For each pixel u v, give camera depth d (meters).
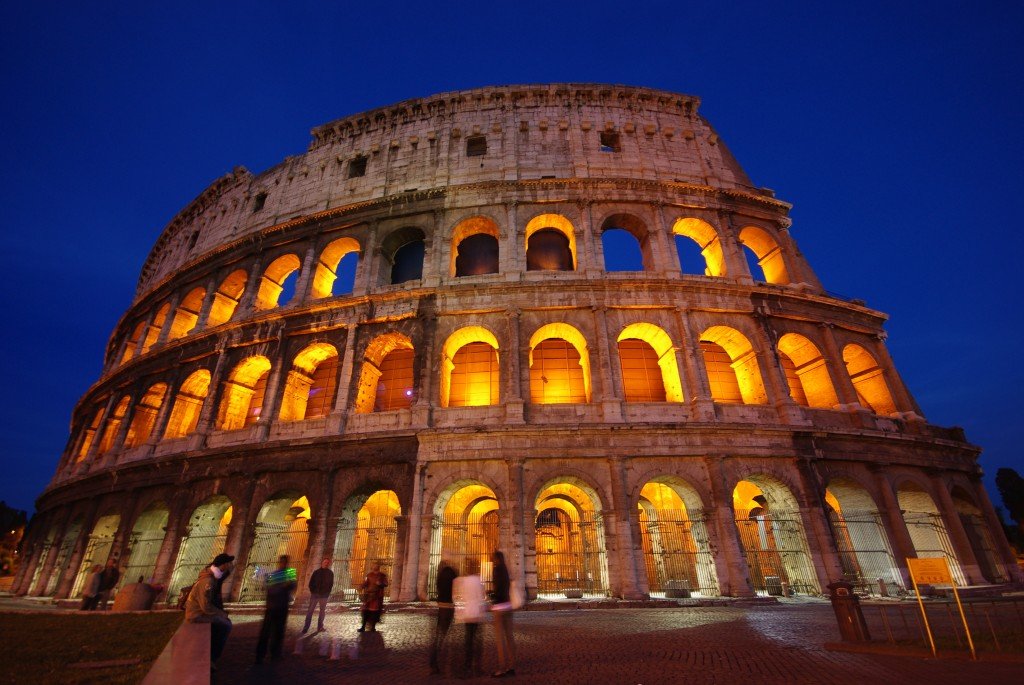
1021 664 12.05
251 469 32.91
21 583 42.72
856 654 13.72
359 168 45.97
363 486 30.89
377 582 19.91
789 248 41.19
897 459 33.72
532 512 28.81
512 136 42.50
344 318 36.47
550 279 35.41
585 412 31.97
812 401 37.66
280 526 34.19
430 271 37.19
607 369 32.66
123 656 14.32
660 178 41.59
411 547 28.31
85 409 52.66
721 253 39.19
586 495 34.56
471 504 35.31
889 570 30.88
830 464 32.22
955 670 11.65
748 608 24.92
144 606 27.86
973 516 37.34
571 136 42.53
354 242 42.03
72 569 36.53
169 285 48.97
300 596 28.44
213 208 52.88
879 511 32.03
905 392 37.50
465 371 36.88
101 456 42.53
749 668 12.31
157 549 37.41
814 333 37.66
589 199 39.12
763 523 37.12
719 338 36.91
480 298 35.06
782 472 30.89
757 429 31.03
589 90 44.94
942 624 18.52
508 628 12.47
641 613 23.66
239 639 18.09
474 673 12.44
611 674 12.02
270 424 34.78
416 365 33.84
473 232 40.75
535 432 30.20
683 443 30.52
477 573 28.66
